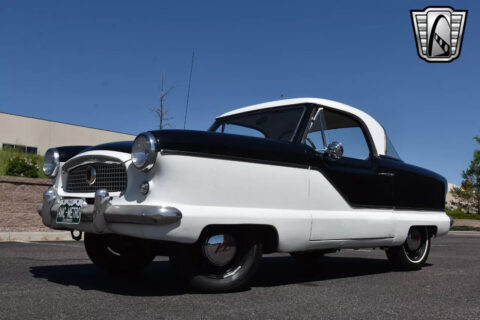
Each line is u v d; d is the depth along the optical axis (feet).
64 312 9.46
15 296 10.94
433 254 26.17
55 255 19.72
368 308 10.63
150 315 9.32
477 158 97.60
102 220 11.24
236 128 15.61
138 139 10.84
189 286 11.51
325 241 13.58
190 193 10.96
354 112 15.79
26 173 39.29
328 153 13.84
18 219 34.09
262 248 12.35
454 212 92.68
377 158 16.06
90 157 12.14
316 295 11.98
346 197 14.48
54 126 101.86
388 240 15.98
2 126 94.48
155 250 12.96
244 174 11.88
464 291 13.29
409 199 17.13
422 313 10.31
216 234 11.55
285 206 12.72
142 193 10.81
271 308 10.25
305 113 14.12
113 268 14.57
